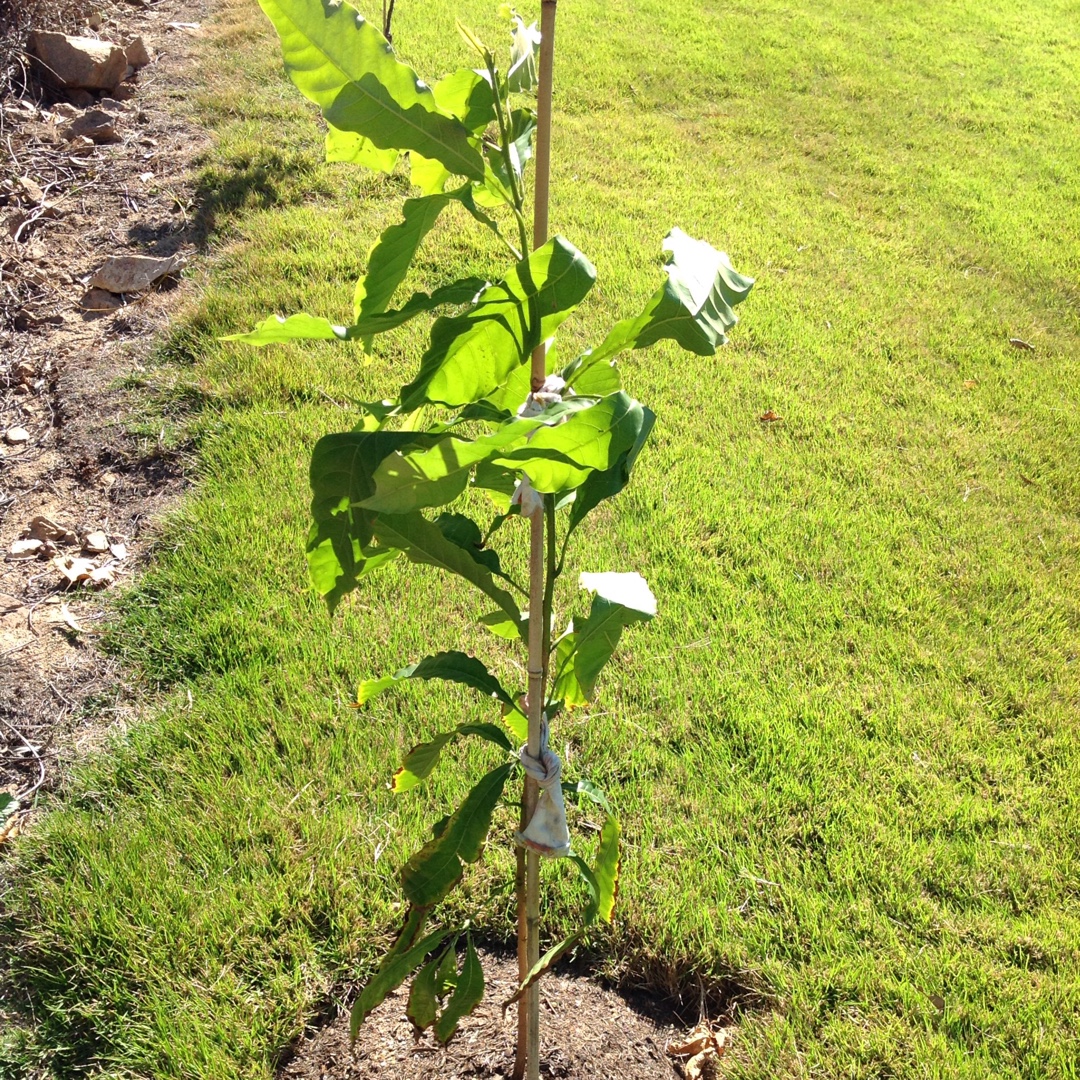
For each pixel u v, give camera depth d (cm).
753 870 294
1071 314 611
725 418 492
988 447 493
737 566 410
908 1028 257
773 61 910
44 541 408
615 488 171
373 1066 247
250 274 547
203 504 415
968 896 292
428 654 354
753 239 642
